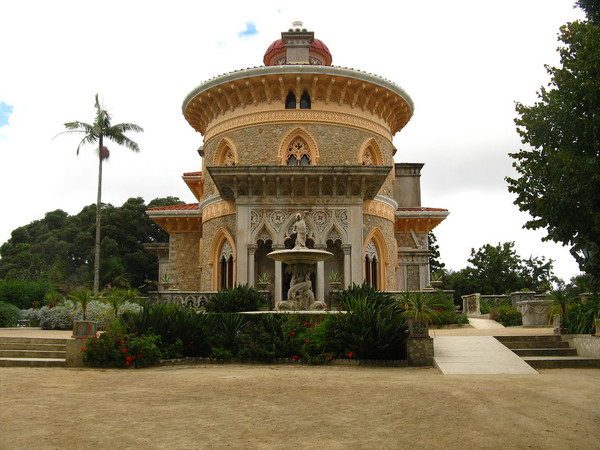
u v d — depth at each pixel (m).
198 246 33.09
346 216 25.11
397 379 11.69
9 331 22.84
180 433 7.25
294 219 25.02
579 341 15.41
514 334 17.89
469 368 13.11
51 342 16.64
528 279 54.09
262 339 15.31
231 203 27.33
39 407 8.73
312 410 8.60
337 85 27.92
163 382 11.38
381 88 28.50
